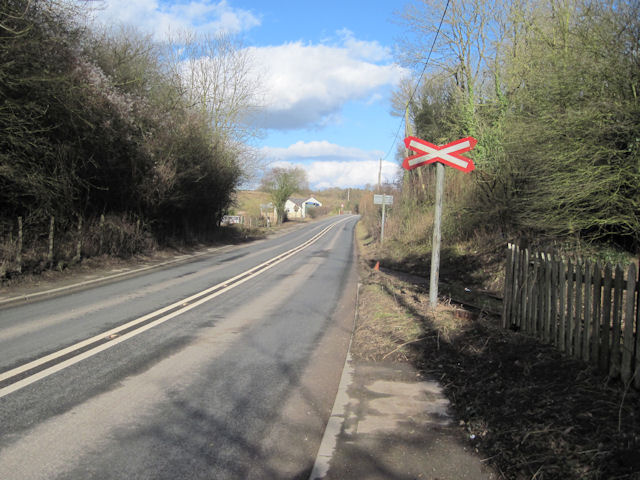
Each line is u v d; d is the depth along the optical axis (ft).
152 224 69.72
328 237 131.13
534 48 37.47
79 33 44.60
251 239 113.91
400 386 15.30
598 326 13.32
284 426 12.50
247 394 14.80
